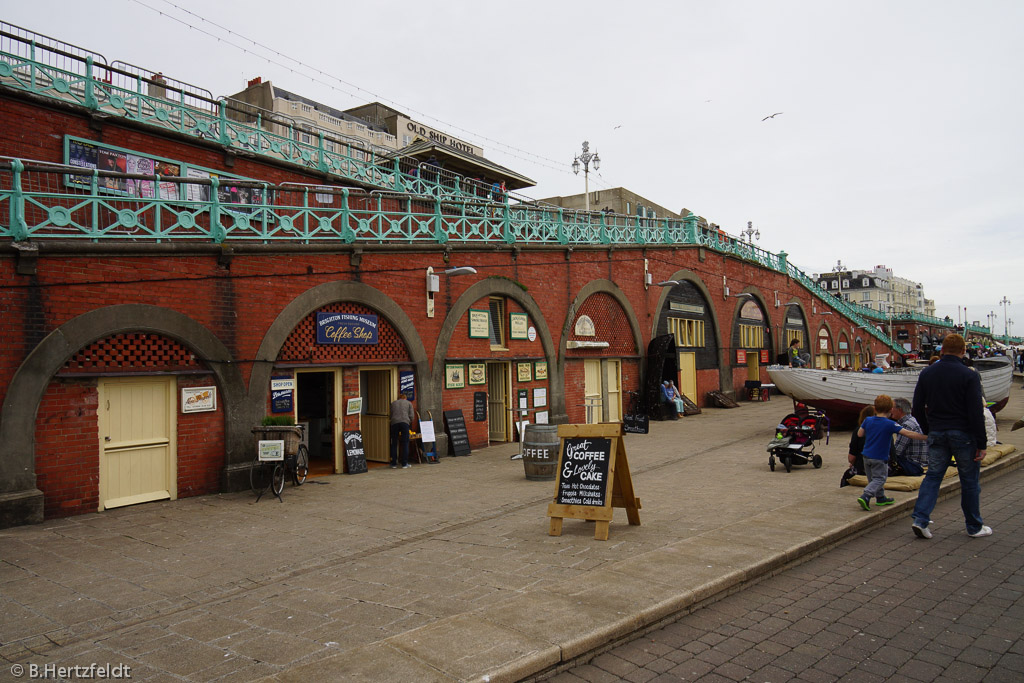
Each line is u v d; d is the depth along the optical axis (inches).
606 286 864.9
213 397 436.1
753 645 187.9
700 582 223.1
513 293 711.1
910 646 184.5
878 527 316.5
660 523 317.7
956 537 293.9
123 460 395.5
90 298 379.2
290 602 229.6
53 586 253.3
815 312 1581.0
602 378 852.0
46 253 360.2
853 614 208.7
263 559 286.4
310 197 700.0
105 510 382.9
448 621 194.9
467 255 655.1
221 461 439.2
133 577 263.9
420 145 990.4
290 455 427.5
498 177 1130.7
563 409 778.2
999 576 240.5
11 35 494.9
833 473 453.1
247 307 457.1
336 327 520.1
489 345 682.8
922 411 302.2
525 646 175.2
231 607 227.1
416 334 590.6
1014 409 874.8
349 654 173.5
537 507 378.3
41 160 505.4
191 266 427.5
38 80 512.4
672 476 468.4
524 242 725.3
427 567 263.9
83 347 376.5
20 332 350.9
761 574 242.5
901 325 2706.7
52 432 364.5
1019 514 333.4
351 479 493.4
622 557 262.2
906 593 226.1
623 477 310.2
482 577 245.9
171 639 198.8
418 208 780.6
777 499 368.2
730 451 597.6
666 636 196.2
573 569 248.8
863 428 340.8
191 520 360.2
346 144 762.2
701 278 1094.4
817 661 176.7
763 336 1318.9
